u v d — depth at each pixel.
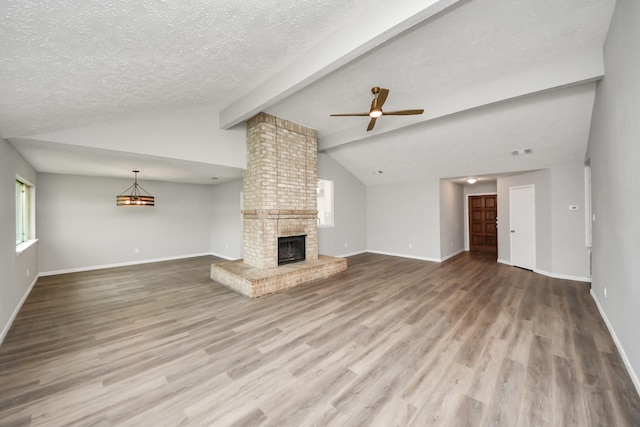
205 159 4.38
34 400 1.83
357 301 3.76
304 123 5.08
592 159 3.67
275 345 2.56
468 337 2.70
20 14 1.28
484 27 2.37
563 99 3.55
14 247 3.34
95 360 2.33
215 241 7.79
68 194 5.63
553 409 1.72
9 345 2.60
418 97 3.83
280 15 1.96
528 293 4.09
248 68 2.79
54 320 3.18
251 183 4.83
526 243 5.70
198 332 2.85
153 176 6.10
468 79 3.32
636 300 1.96
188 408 1.76
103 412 1.73
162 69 2.30
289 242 5.09
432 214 6.70
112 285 4.65
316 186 5.49
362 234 7.95
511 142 4.57
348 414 1.70
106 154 3.75
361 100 3.96
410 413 1.70
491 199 7.93
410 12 1.91
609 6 2.18
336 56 2.38
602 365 2.20
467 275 5.21
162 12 1.58
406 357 2.34
